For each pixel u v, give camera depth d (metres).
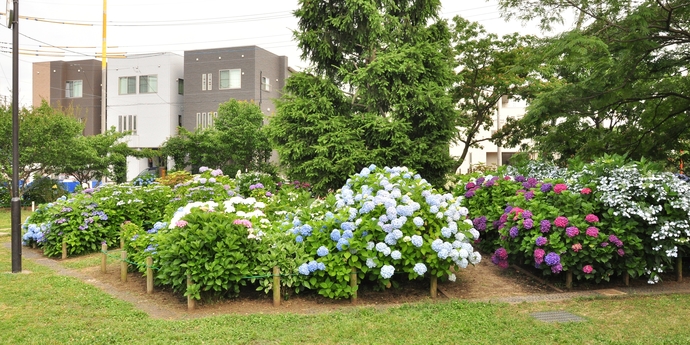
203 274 5.84
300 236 6.39
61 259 9.31
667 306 5.94
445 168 13.45
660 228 6.69
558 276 7.22
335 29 14.02
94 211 9.81
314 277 6.15
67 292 6.64
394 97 13.08
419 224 6.16
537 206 7.08
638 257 6.84
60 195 21.41
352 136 12.96
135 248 7.38
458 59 18.42
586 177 7.47
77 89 36.84
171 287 6.67
